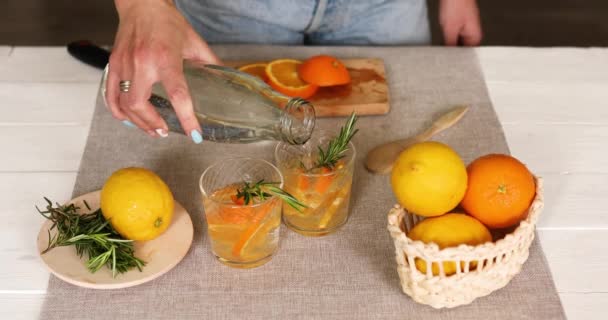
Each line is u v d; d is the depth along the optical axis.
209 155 1.25
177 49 1.12
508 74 1.43
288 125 1.07
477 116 1.32
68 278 1.05
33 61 1.45
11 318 1.05
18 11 2.91
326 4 1.53
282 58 1.44
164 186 1.09
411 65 1.44
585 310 1.06
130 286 1.06
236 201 1.07
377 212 1.17
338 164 1.12
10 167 1.24
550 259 1.11
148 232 1.08
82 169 1.22
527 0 3.03
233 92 1.12
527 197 1.02
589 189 1.21
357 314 1.04
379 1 1.56
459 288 1.01
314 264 1.10
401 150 1.24
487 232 1.02
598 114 1.35
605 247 1.13
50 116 1.34
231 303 1.05
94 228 1.07
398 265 1.03
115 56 1.13
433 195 1.00
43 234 1.10
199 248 1.12
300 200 1.11
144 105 1.07
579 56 1.48
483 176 1.02
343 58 1.45
